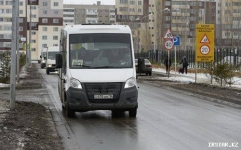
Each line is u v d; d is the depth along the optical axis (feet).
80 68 53.52
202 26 104.42
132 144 37.14
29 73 170.71
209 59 104.73
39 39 414.62
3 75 106.83
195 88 96.94
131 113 53.78
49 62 167.43
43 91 91.25
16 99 74.43
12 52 55.62
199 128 45.34
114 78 51.70
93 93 51.37
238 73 129.29
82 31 55.72
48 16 415.85
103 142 38.09
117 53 54.70
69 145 36.68
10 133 39.55
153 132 43.04
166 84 111.55
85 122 49.80
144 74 167.02
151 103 69.15
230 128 45.42
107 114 56.49
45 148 34.73
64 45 56.95
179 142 37.93
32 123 46.57
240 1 293.84
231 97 76.43
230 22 316.40
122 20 384.88
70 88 51.98
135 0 399.65
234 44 331.36
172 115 55.42
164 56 224.94
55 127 46.01
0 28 398.62
